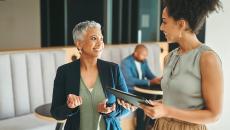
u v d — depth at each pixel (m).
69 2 5.18
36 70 3.60
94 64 1.88
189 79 1.41
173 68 1.49
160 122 1.54
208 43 3.91
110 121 1.86
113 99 1.83
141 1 5.46
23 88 3.49
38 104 3.62
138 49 4.20
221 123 3.95
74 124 1.84
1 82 3.31
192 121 1.39
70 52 3.93
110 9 5.36
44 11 5.24
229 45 3.86
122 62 4.15
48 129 3.21
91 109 1.85
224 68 3.91
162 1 1.47
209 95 1.37
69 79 1.85
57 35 5.23
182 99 1.45
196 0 1.35
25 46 5.46
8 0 5.50
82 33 1.83
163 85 1.53
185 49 1.46
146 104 1.41
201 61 1.38
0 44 5.62
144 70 4.25
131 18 5.52
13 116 3.43
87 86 1.85
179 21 1.40
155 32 5.41
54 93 1.88
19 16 5.45
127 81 3.97
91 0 5.24
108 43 5.24
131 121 4.02
